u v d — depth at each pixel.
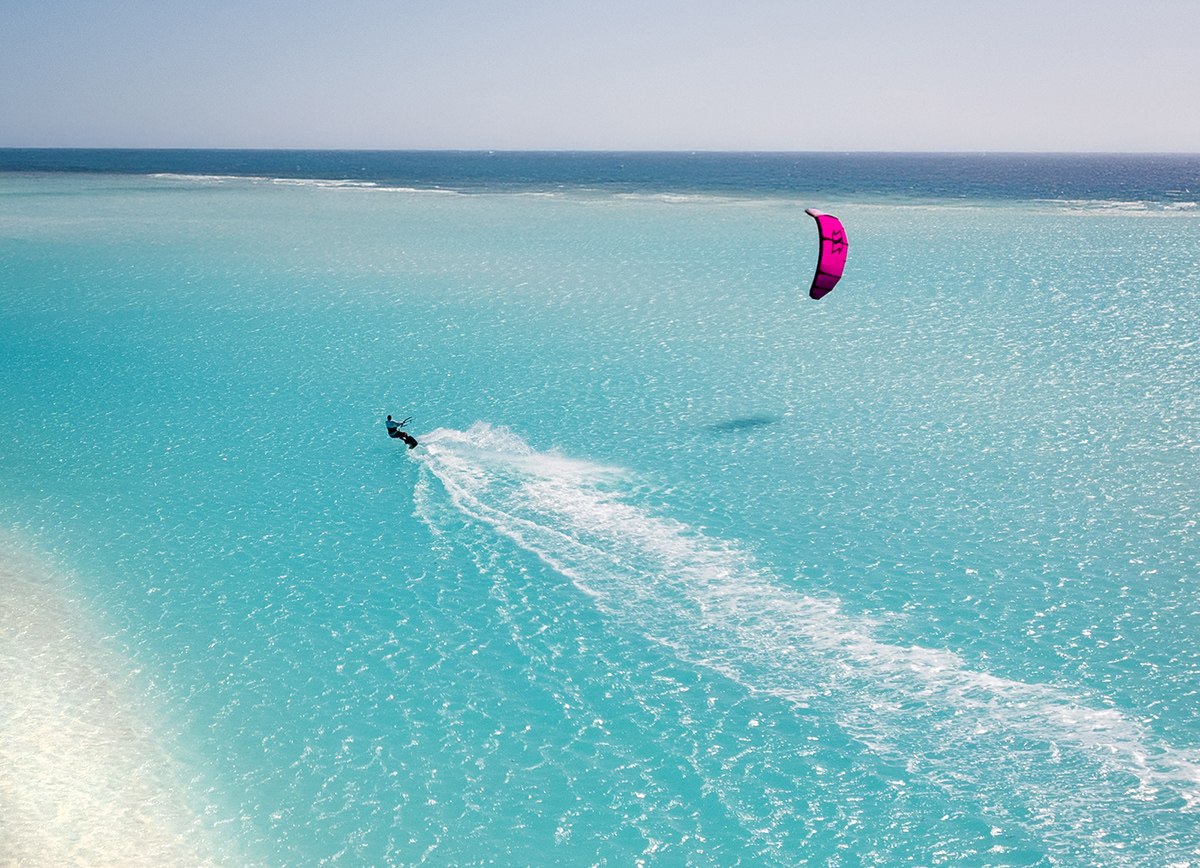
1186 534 22.98
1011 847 13.55
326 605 20.67
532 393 35.00
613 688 17.64
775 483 26.78
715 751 15.83
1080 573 21.38
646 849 13.69
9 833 13.57
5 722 16.31
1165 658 18.09
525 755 15.78
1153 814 14.05
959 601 20.38
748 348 40.56
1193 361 36.81
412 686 17.73
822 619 19.81
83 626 19.69
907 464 27.89
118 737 16.11
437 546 23.38
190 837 13.77
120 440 30.48
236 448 29.83
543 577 21.81
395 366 38.50
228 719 16.69
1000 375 36.00
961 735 16.06
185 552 23.03
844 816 14.29
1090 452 28.22
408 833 13.98
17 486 26.81
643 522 24.53
